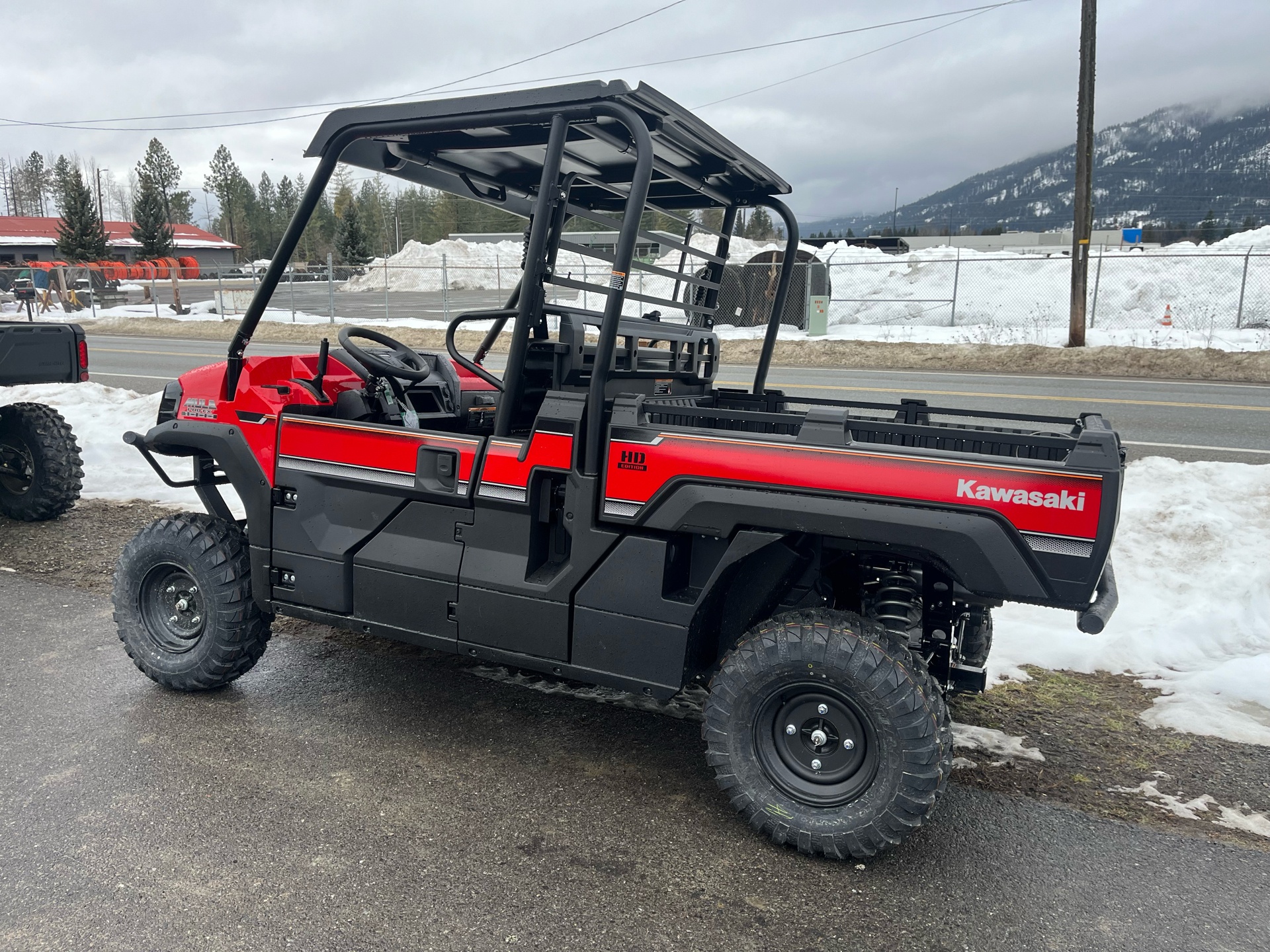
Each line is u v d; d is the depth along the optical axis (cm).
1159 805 295
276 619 462
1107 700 373
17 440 627
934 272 2275
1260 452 795
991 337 1806
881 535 248
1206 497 590
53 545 577
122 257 6794
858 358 1669
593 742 335
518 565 299
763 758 267
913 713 246
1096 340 1716
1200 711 358
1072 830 280
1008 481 238
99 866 251
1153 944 228
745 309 1883
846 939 228
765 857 263
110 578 514
